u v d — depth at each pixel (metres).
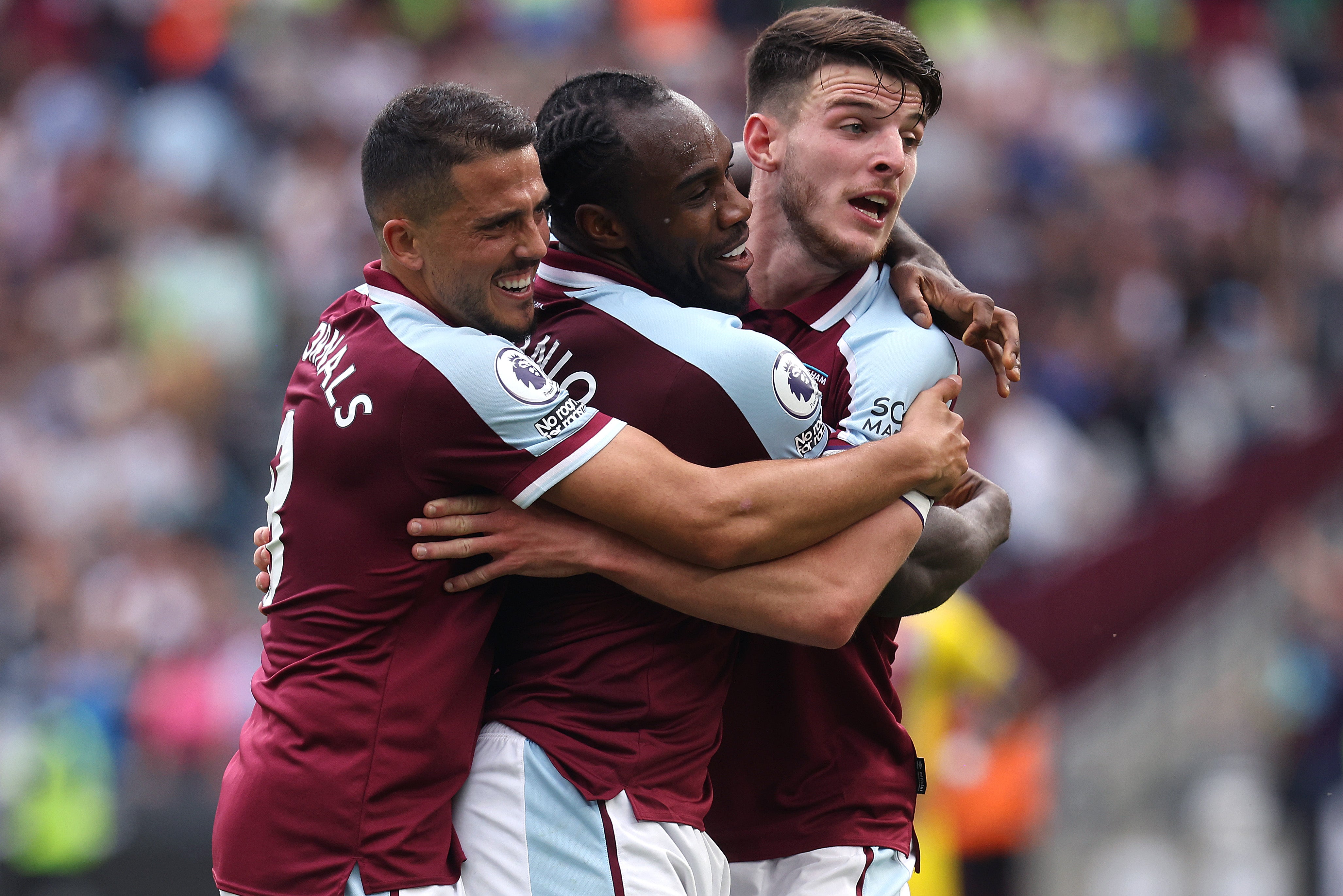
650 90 10.30
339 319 10.34
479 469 9.72
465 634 9.97
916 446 10.44
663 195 10.20
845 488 10.10
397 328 9.93
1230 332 44.22
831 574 10.15
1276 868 33.81
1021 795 26.81
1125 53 53.72
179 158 45.06
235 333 40.75
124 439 37.78
